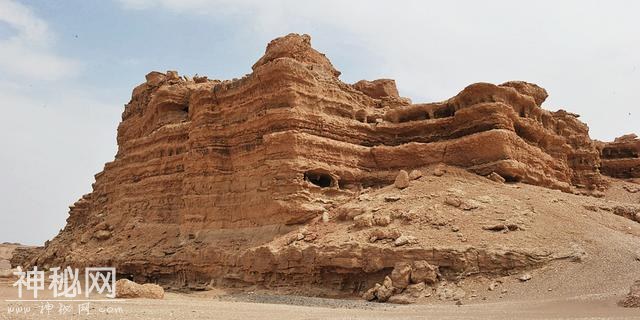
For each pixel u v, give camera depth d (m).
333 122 41.88
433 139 43.50
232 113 43.72
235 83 44.03
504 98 42.25
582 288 23.14
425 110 45.03
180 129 50.47
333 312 20.62
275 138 38.91
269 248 33.72
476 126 41.44
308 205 37.16
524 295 23.92
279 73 40.62
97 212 62.59
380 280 29.09
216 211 42.16
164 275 42.62
